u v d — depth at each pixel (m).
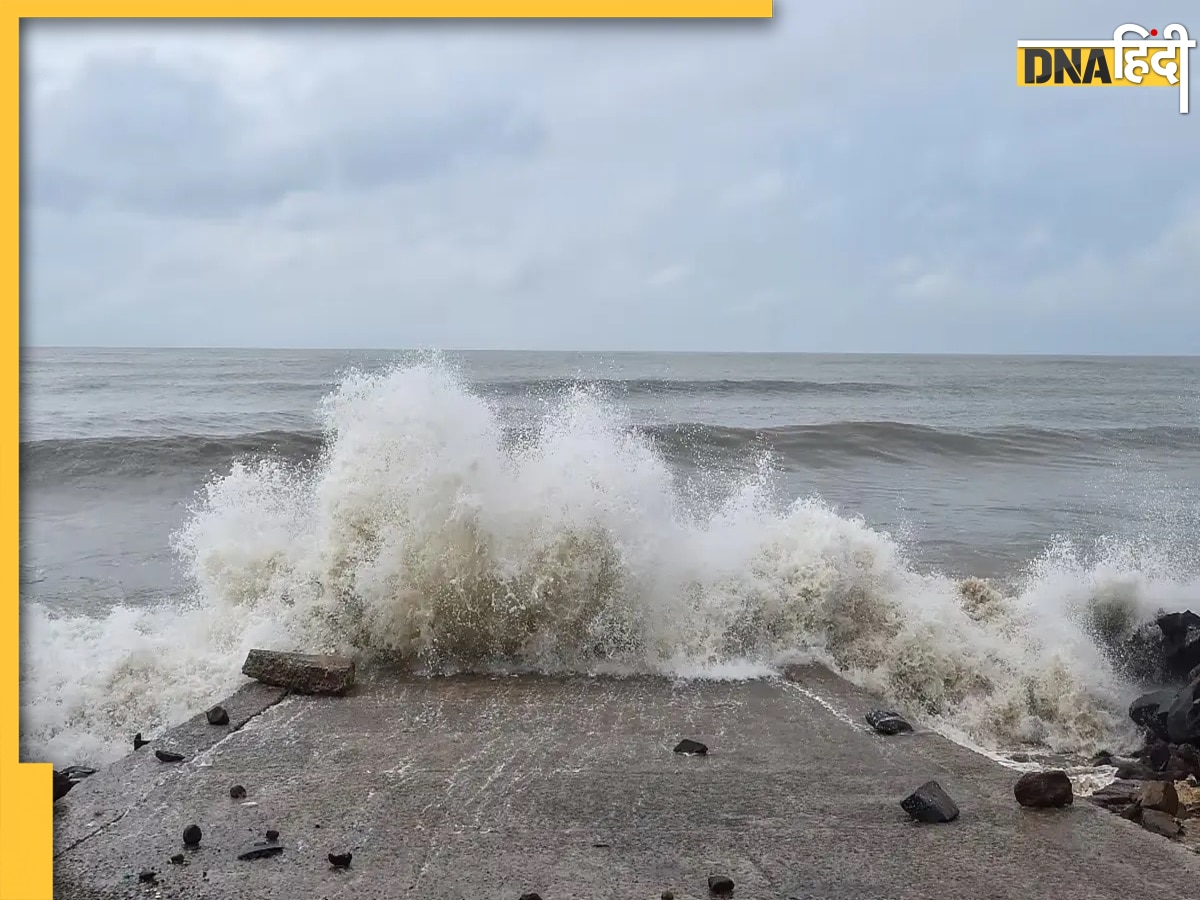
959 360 106.62
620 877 2.30
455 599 4.48
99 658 4.39
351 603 4.60
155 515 9.85
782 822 2.65
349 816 2.66
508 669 4.32
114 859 2.38
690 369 55.03
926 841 2.53
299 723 3.49
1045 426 21.44
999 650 4.87
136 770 3.00
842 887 2.25
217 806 2.72
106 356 67.94
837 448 15.76
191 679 4.29
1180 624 4.95
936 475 13.66
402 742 3.29
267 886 2.23
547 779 2.96
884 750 3.28
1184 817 3.11
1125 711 4.57
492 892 2.21
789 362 79.75
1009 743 4.34
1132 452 16.95
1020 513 10.34
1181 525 9.79
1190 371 69.06
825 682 4.21
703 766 3.10
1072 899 2.21
